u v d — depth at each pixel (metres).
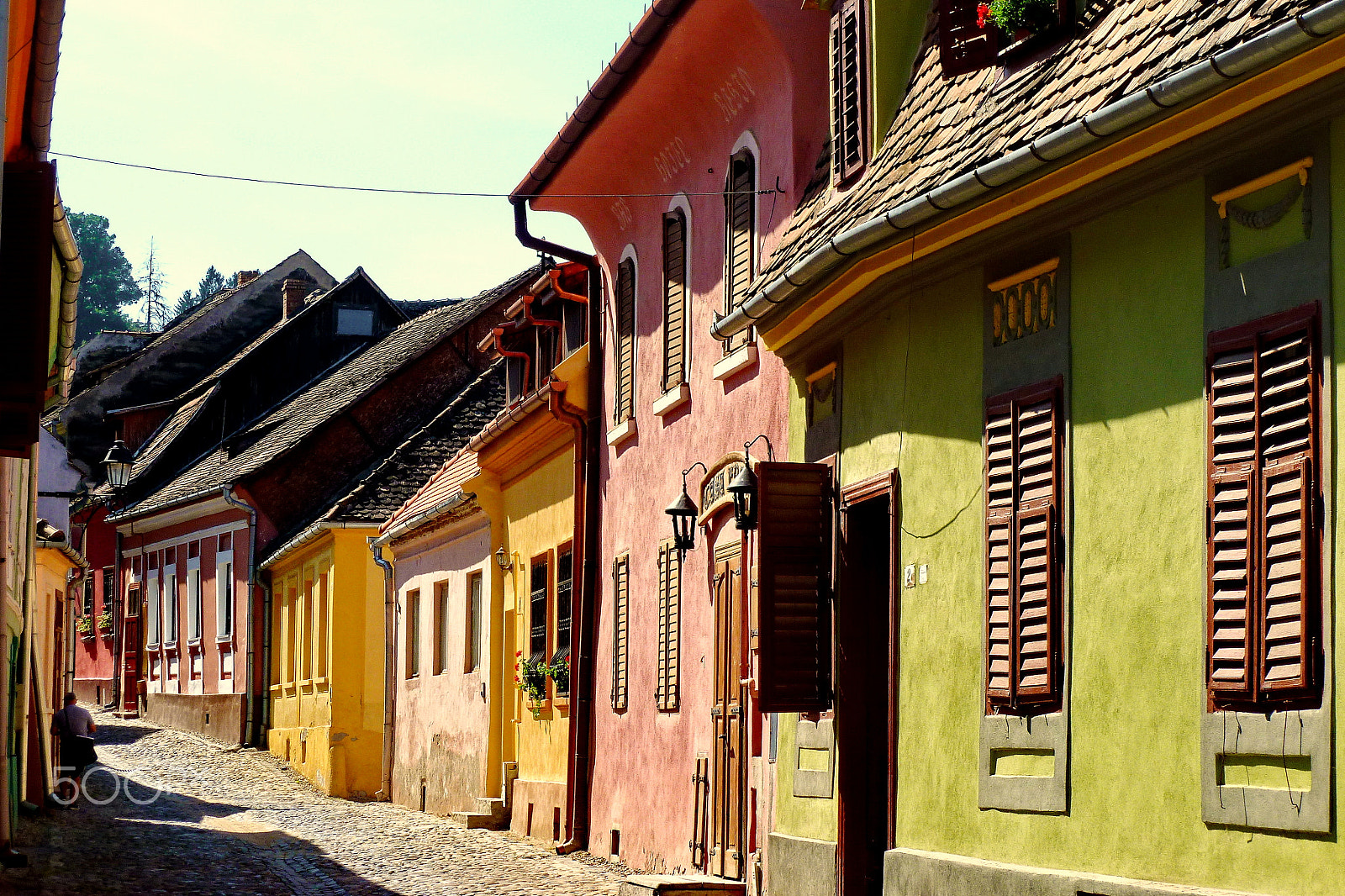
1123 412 8.07
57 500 29.20
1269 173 7.12
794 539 11.41
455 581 25.05
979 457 9.36
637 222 17.30
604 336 18.61
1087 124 7.51
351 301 45.22
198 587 39.91
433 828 21.78
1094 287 8.38
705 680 14.72
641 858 16.30
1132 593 7.89
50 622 32.44
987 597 9.13
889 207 9.41
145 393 50.81
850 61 11.66
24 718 19.67
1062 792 8.35
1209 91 6.97
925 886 9.59
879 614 11.26
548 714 20.19
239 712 36.22
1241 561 7.14
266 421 42.69
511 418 20.22
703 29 13.58
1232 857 7.12
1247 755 7.07
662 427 16.28
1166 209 7.83
